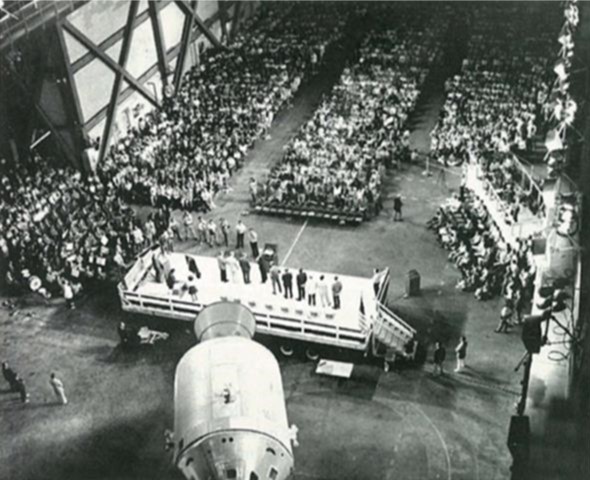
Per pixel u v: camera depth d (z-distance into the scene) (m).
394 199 35.25
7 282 32.75
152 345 28.64
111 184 38.22
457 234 32.34
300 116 45.94
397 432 23.77
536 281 22.67
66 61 37.41
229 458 15.66
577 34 36.19
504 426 23.62
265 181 39.12
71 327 30.06
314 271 31.66
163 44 46.44
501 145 36.28
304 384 26.22
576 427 16.23
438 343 25.22
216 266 31.25
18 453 24.14
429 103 45.84
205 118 42.91
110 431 24.73
